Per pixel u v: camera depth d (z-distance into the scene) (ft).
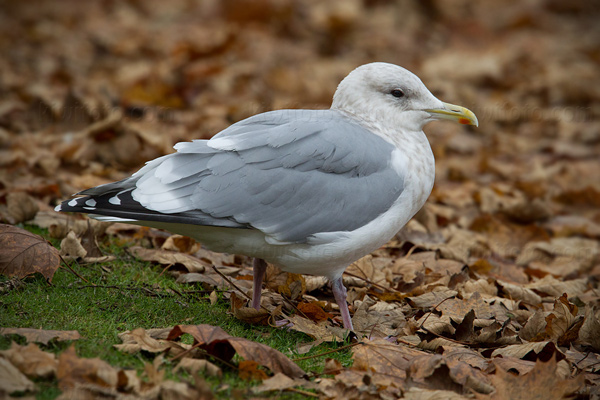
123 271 31.76
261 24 90.17
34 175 43.32
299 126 26.91
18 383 20.21
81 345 23.52
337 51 84.79
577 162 62.85
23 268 27.76
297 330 26.96
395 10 99.35
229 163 25.82
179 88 65.57
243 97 65.57
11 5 94.84
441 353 26.09
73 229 34.09
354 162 26.76
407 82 29.40
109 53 79.30
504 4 112.68
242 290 31.22
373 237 27.17
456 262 37.09
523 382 22.91
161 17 94.58
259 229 25.88
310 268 27.50
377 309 30.19
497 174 57.93
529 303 34.09
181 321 27.14
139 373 22.20
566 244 45.52
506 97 75.36
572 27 105.70
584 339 28.37
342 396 22.20
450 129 66.69
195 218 25.13
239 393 21.15
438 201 49.90
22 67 71.00
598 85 81.66
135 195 25.22
